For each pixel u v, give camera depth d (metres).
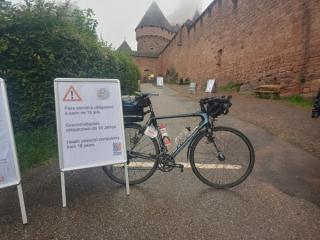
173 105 10.24
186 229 2.33
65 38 4.68
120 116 2.97
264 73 14.59
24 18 4.18
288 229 2.33
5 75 4.19
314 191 3.02
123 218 2.49
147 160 3.25
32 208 2.67
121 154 2.97
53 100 4.65
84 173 3.53
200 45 29.31
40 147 4.09
